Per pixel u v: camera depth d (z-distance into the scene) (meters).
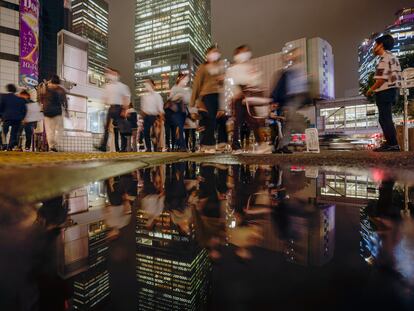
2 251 0.56
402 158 3.55
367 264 0.50
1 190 1.07
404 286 0.40
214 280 0.44
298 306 0.34
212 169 2.91
